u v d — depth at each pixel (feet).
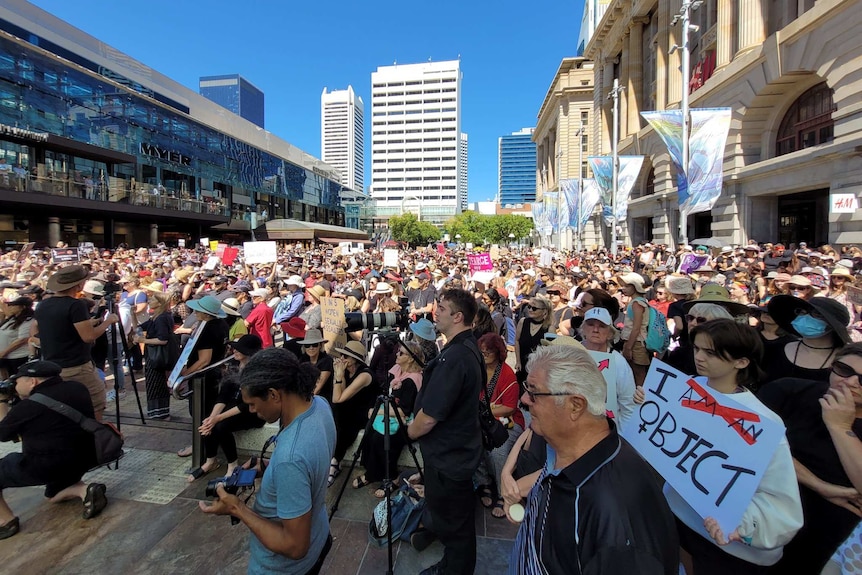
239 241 168.86
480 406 10.71
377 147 533.14
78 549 10.73
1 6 92.63
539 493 5.39
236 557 10.49
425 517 11.04
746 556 6.52
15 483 11.26
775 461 6.20
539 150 265.54
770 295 20.48
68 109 102.68
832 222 49.34
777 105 64.54
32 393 11.59
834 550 6.64
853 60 46.91
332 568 10.36
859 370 6.07
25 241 92.99
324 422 7.16
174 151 140.15
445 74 518.78
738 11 68.74
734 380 7.06
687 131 50.90
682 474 7.01
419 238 287.89
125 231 119.85
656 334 15.92
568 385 5.08
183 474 14.30
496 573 10.19
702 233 95.50
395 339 11.76
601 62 144.77
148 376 19.03
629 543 4.23
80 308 13.99
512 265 58.18
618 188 77.10
